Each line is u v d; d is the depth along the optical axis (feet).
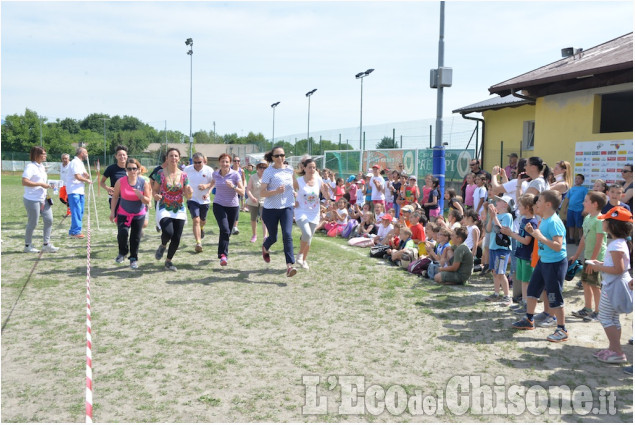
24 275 25.11
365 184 44.37
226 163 27.45
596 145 34.81
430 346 16.05
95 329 17.44
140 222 26.68
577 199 33.45
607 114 42.86
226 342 16.29
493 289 22.90
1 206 59.11
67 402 12.31
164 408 12.01
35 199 30.40
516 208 21.49
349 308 20.03
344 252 31.96
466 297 21.54
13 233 38.40
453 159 63.16
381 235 33.22
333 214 40.19
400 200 41.01
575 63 38.37
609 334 14.93
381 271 26.53
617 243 14.73
